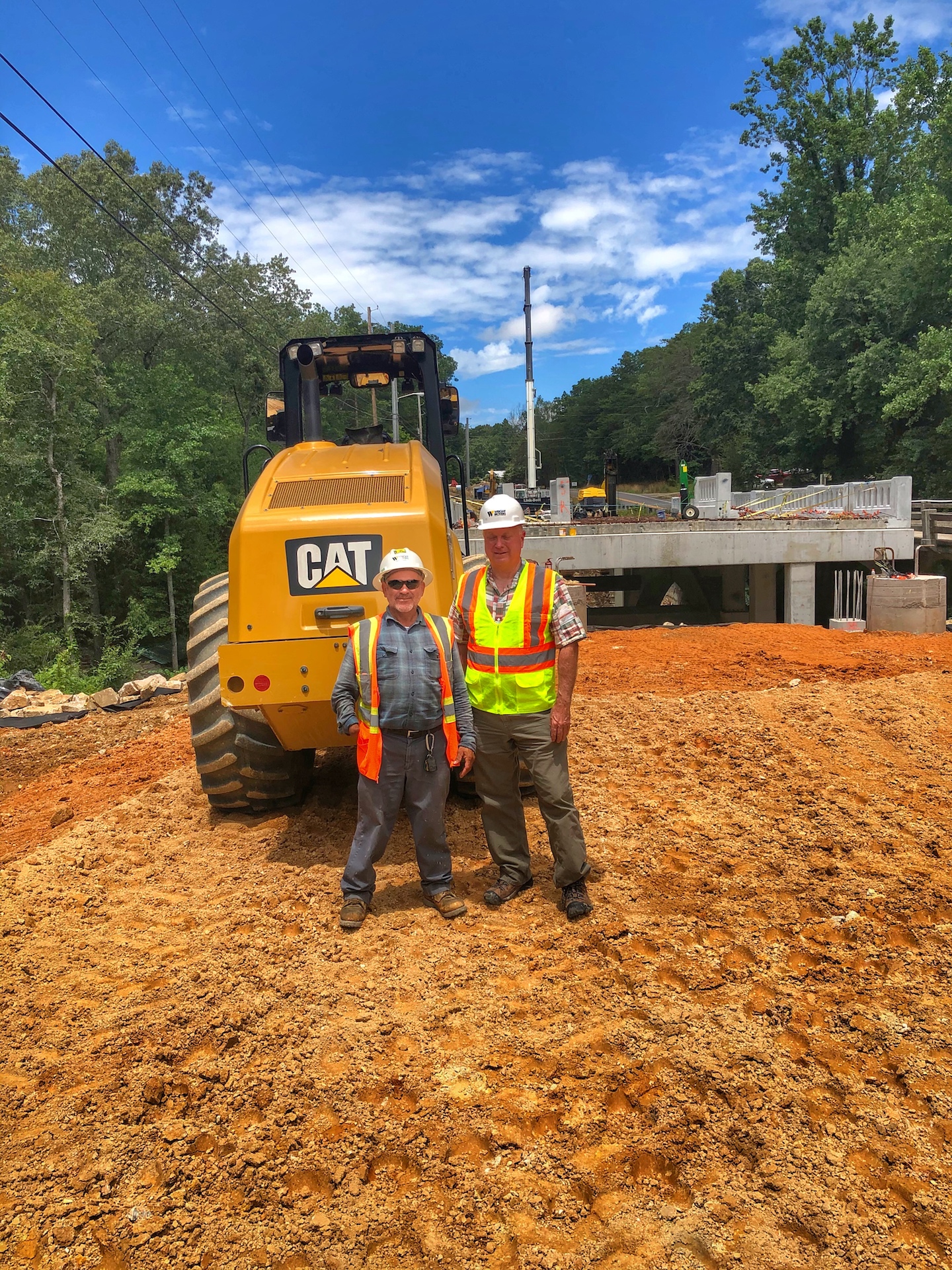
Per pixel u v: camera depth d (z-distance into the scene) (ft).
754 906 12.66
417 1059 9.34
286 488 14.66
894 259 97.40
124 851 15.66
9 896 13.76
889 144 112.57
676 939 11.73
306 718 14.55
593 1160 7.90
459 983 10.81
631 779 18.40
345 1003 10.44
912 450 97.71
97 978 11.31
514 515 12.19
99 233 105.81
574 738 21.25
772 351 112.27
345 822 16.87
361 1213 7.39
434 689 12.25
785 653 33.06
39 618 88.43
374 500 14.28
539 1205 7.43
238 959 11.58
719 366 147.13
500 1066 9.20
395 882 14.12
